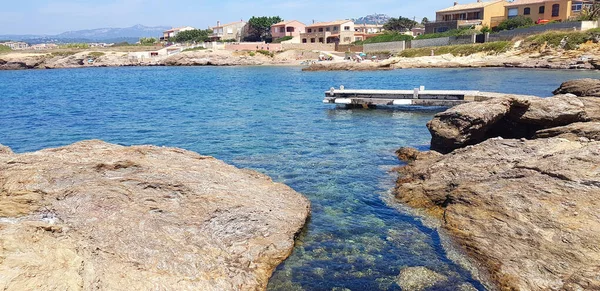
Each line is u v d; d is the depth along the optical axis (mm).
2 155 10984
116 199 9055
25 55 108000
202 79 63969
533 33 74062
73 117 29719
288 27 132875
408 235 10609
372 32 145750
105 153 12078
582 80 24516
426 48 87312
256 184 12273
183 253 8141
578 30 66875
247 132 23734
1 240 6145
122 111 32188
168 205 9445
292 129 24422
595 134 13352
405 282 8672
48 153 11555
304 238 10523
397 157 17734
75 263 6488
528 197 9789
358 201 12938
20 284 5625
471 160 13133
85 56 113062
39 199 8719
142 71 89312
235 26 143625
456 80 51219
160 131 24406
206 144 20969
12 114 31297
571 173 9875
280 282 8703
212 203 9992
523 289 7898
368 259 9555
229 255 8766
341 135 22578
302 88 48375
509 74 55500
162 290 7117
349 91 32969
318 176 15422
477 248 9367
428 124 18203
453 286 8469
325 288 8531
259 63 104875
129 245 7863
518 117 17625
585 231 8383
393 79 56875
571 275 7648
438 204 12102
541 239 8688
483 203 10438
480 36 83438
